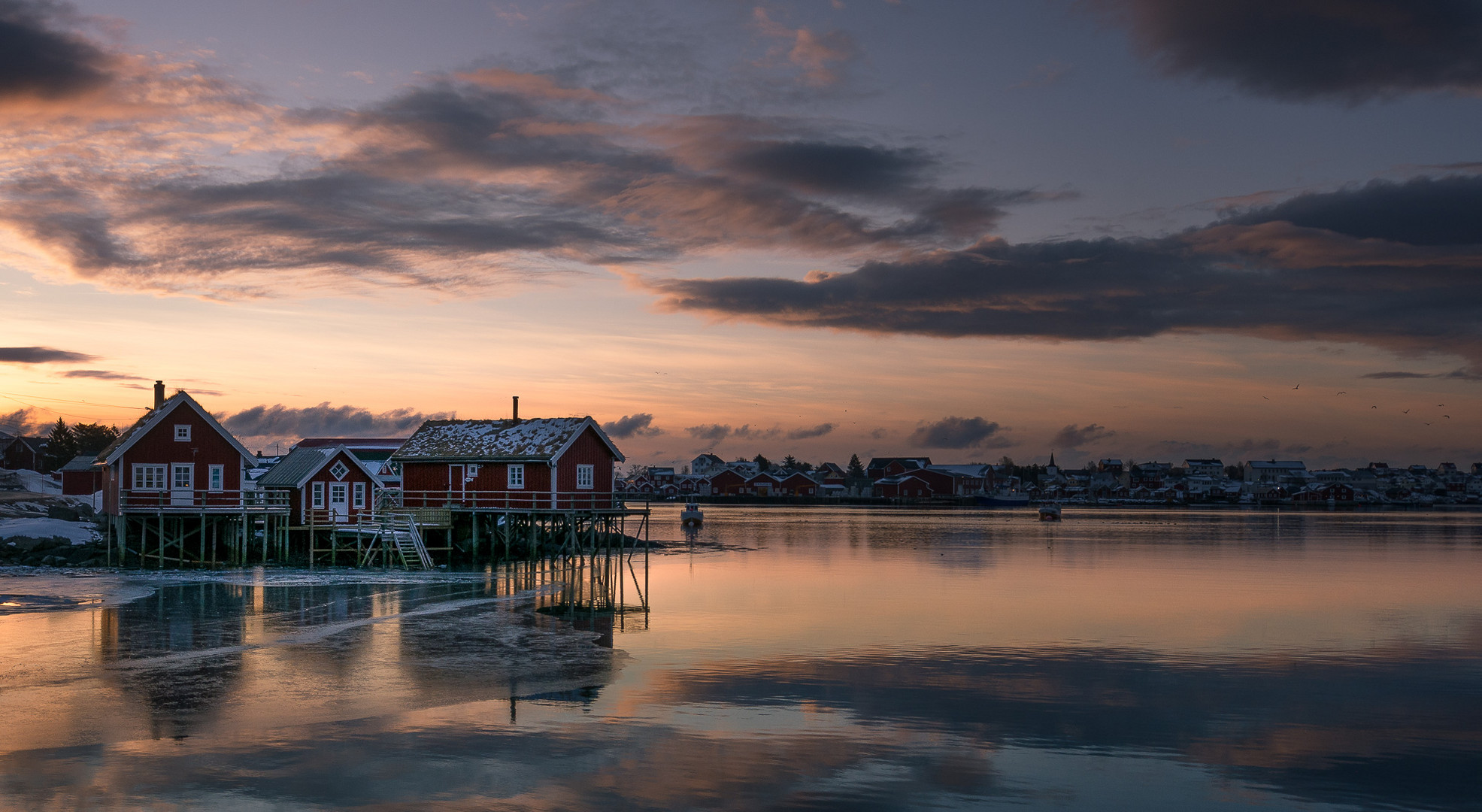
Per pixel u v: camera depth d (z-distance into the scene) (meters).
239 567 58.09
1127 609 44.84
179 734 21.61
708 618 40.12
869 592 50.75
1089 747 21.88
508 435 65.88
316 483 63.75
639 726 22.92
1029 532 116.94
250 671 27.84
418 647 31.95
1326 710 25.53
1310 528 133.50
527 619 38.88
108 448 62.75
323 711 23.64
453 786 18.61
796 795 18.47
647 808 17.66
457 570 59.00
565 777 19.19
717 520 150.62
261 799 17.75
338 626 35.84
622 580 55.31
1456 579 60.53
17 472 119.94
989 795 18.70
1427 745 22.47
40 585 47.84
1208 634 37.81
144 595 44.12
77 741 21.06
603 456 65.81
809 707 24.92
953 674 29.34
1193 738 22.70
